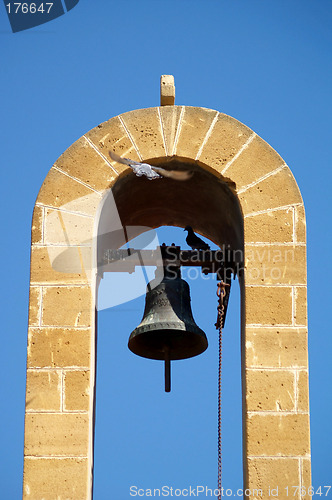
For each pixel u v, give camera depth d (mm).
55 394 18156
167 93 20109
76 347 18438
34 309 18625
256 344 18453
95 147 19719
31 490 17578
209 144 19797
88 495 17719
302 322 18594
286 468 17781
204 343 20125
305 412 18078
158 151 19734
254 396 18172
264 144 19766
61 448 17844
